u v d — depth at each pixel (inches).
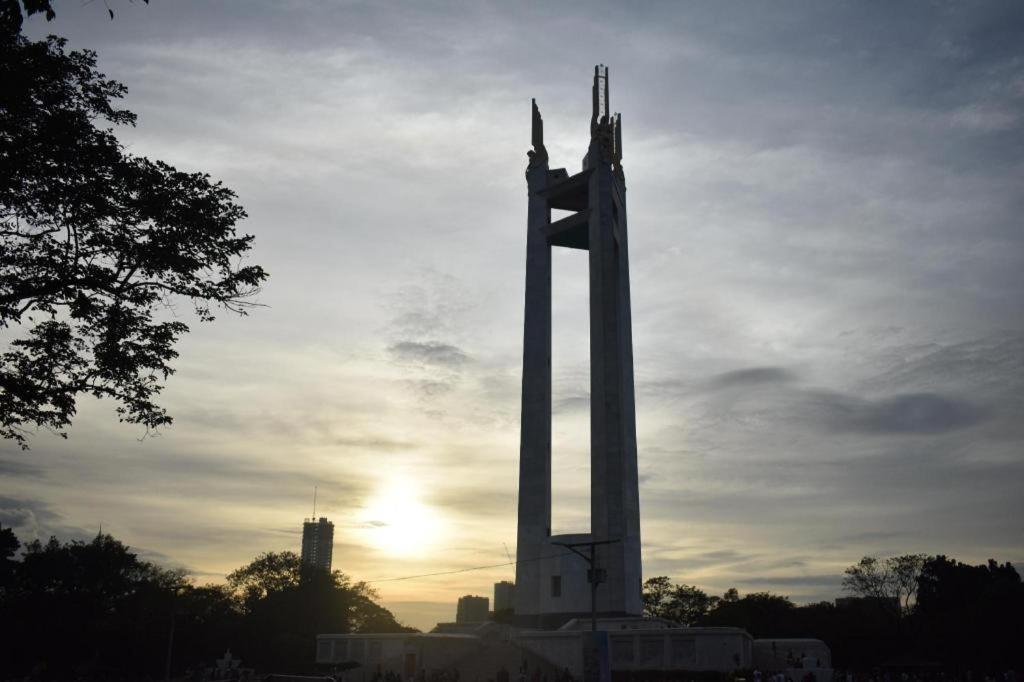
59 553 3809.1
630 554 3361.2
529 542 3432.6
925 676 3159.5
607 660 1818.4
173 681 3437.5
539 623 3304.6
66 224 993.5
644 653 2709.2
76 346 1026.1
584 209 4074.8
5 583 3634.4
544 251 3878.0
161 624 3708.2
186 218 1013.8
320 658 3501.5
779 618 4131.4
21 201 955.3
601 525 3363.7
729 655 2615.7
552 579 3344.0
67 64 968.9
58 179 955.3
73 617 3533.5
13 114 929.5
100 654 3624.5
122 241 1004.6
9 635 3403.1
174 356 1061.1
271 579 4874.5
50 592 3673.7
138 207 1002.7
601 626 3051.2
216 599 4301.2
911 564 4456.2
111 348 1016.9
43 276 984.9
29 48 935.0
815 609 4207.7
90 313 994.7
